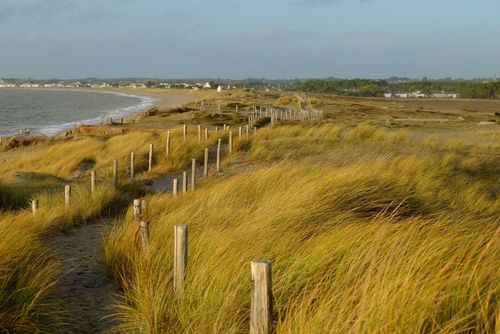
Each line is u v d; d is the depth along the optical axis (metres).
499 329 3.36
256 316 3.66
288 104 82.69
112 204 12.49
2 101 162.00
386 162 12.42
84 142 27.33
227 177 14.53
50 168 22.67
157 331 4.54
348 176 8.95
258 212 7.03
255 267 3.64
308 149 19.23
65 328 5.02
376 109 73.94
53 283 5.52
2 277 4.98
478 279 4.00
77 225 10.39
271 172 10.15
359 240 5.12
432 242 4.86
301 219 6.46
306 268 4.67
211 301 4.56
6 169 25.06
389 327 3.39
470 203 10.76
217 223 7.09
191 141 23.53
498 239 5.12
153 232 7.05
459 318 3.59
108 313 5.52
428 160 14.70
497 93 178.88
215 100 97.44
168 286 5.39
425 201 9.27
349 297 3.87
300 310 3.85
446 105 115.94
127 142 25.59
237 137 24.48
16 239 6.23
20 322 4.65
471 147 21.06
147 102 160.38
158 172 18.75
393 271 4.16
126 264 6.49
